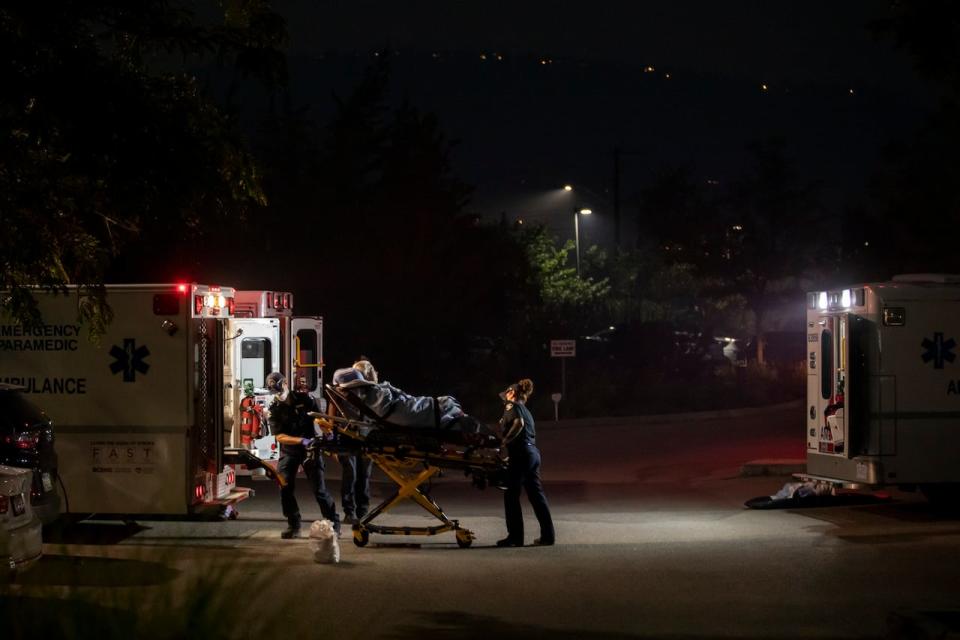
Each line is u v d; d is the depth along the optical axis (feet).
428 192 97.04
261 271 87.92
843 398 45.19
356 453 38.88
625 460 67.77
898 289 44.45
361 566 34.60
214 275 81.97
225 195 32.27
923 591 30.07
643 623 26.71
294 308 90.79
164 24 30.25
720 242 117.70
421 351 93.86
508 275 103.19
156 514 41.01
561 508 49.88
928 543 38.04
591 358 107.86
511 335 104.53
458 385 95.66
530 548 38.50
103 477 40.60
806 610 27.94
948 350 44.78
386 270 92.53
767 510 47.70
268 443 51.42
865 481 44.47
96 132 29.50
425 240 94.89
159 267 75.82
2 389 35.55
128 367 40.34
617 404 95.55
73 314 40.45
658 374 105.19
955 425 44.78
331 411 41.73
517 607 28.50
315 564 34.88
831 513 46.32
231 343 50.06
